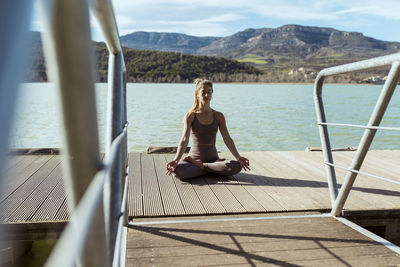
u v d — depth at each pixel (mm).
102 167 521
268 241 2250
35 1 231
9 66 200
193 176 3758
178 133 11047
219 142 9695
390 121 15594
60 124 456
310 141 10086
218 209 2859
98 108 502
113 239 949
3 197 212
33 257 2215
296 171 4277
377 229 2863
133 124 13156
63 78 428
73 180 494
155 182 3688
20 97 212
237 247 2154
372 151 5656
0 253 308
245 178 3902
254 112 18594
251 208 2893
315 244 2219
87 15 422
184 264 1943
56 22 397
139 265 1919
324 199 3166
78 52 417
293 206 2959
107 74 1296
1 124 196
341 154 5453
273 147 9039
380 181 3826
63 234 268
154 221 2566
